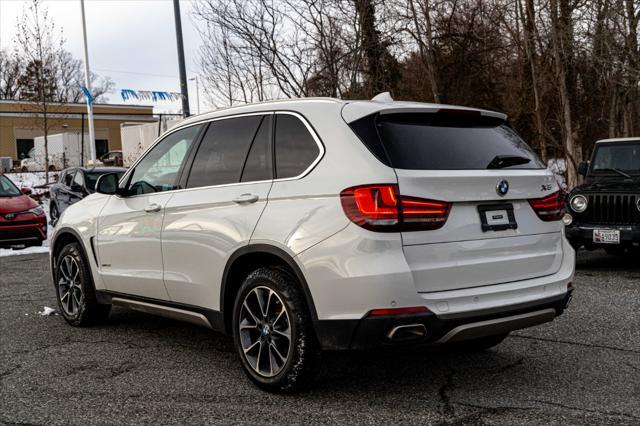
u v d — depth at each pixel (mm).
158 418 3762
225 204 4469
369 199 3623
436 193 3725
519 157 4203
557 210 4383
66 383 4453
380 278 3555
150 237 5113
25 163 40344
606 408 3783
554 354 4941
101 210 5816
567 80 16234
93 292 6023
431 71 15148
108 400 4090
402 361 4832
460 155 3982
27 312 6918
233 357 5070
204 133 4977
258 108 4594
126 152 28484
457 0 15477
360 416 3719
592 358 4812
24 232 12461
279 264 4199
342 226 3697
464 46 16344
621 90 17250
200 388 4293
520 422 3586
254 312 4258
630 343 5199
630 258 10141
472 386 4227
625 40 14141
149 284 5176
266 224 4094
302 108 4270
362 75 14078
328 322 3758
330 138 3980
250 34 13109
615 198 8375
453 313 3668
